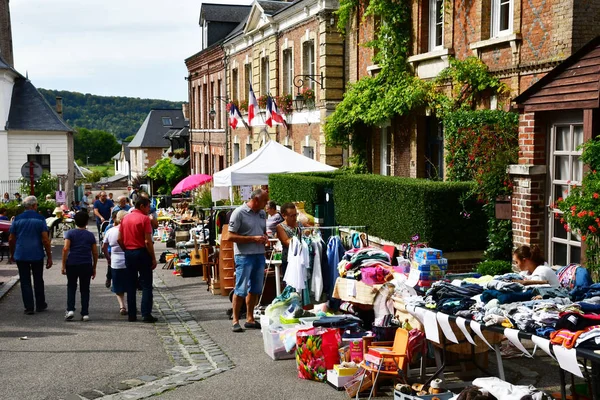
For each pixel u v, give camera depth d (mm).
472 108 13508
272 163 17047
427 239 11070
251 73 29969
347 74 21250
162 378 7750
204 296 13547
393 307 8391
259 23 27516
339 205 14586
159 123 84000
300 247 10031
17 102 44344
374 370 6910
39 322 10883
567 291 6586
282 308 9234
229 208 15094
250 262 10055
